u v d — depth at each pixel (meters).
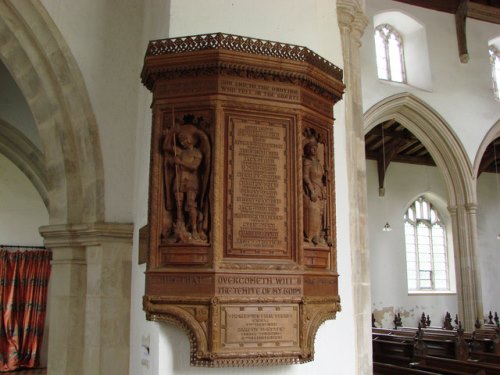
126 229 5.47
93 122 5.62
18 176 13.15
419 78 16.81
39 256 13.08
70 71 5.57
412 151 20.83
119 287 5.41
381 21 16.88
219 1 4.64
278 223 3.78
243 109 3.83
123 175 5.68
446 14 17.36
